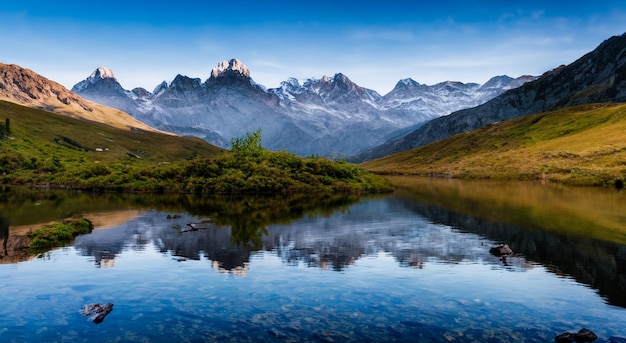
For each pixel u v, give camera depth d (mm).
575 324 24422
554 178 151500
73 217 66938
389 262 38500
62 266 37250
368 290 30594
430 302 28109
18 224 60531
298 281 32812
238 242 47688
